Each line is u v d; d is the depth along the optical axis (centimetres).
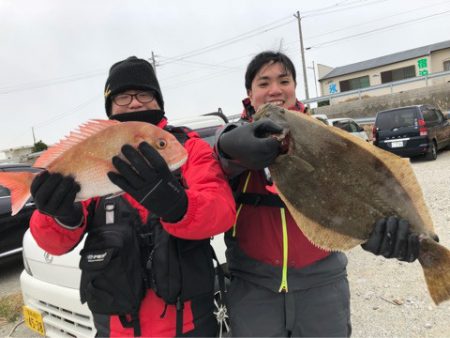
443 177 957
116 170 144
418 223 184
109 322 184
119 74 199
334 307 203
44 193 140
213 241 304
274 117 194
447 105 2173
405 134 1290
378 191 187
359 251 531
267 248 201
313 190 190
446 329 320
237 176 211
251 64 229
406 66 4141
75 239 182
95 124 152
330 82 4694
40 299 312
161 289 168
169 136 151
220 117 507
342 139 190
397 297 384
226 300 218
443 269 176
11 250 611
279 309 202
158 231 176
